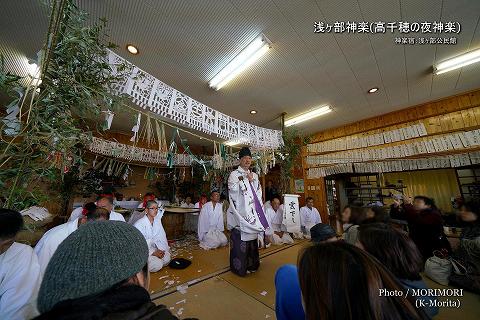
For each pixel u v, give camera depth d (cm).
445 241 295
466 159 416
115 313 40
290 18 248
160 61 318
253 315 186
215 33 268
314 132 655
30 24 250
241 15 243
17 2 223
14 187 115
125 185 708
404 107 486
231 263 288
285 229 468
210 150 906
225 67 333
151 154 656
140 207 441
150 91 189
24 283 120
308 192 645
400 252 95
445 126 441
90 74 128
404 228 370
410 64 331
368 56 313
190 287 241
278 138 399
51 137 114
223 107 477
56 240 174
